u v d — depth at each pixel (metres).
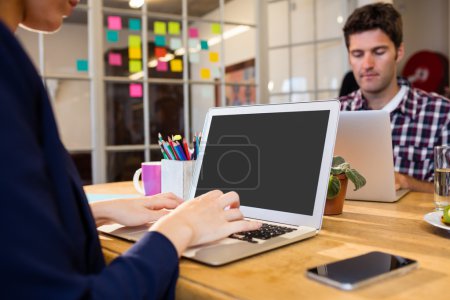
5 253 0.38
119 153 2.77
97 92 2.67
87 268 0.54
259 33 3.32
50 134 0.48
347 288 0.52
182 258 0.66
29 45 2.47
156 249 0.54
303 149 0.88
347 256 0.67
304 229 0.80
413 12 5.52
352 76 2.88
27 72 0.46
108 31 2.71
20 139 0.42
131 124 2.80
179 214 0.64
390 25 1.87
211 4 3.07
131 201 0.88
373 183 1.19
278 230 0.79
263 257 0.66
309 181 0.85
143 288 0.49
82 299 0.43
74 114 2.63
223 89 3.16
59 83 2.57
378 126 1.14
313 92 3.88
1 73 0.43
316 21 3.83
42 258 0.41
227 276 0.58
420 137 1.87
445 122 1.85
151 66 2.86
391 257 0.63
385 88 1.96
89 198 1.29
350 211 1.06
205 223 0.66
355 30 1.92
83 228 0.54
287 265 0.62
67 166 0.55
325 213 1.01
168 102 2.94
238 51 3.23
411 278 0.56
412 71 5.38
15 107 0.43
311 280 0.56
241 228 0.71
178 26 2.95
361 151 1.18
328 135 0.85
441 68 5.18
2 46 0.44
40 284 0.40
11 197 0.40
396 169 1.88
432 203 1.17
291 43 3.97
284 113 0.94
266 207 0.91
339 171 0.99
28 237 0.40
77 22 2.61
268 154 0.94
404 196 1.30
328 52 3.78
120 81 2.75
